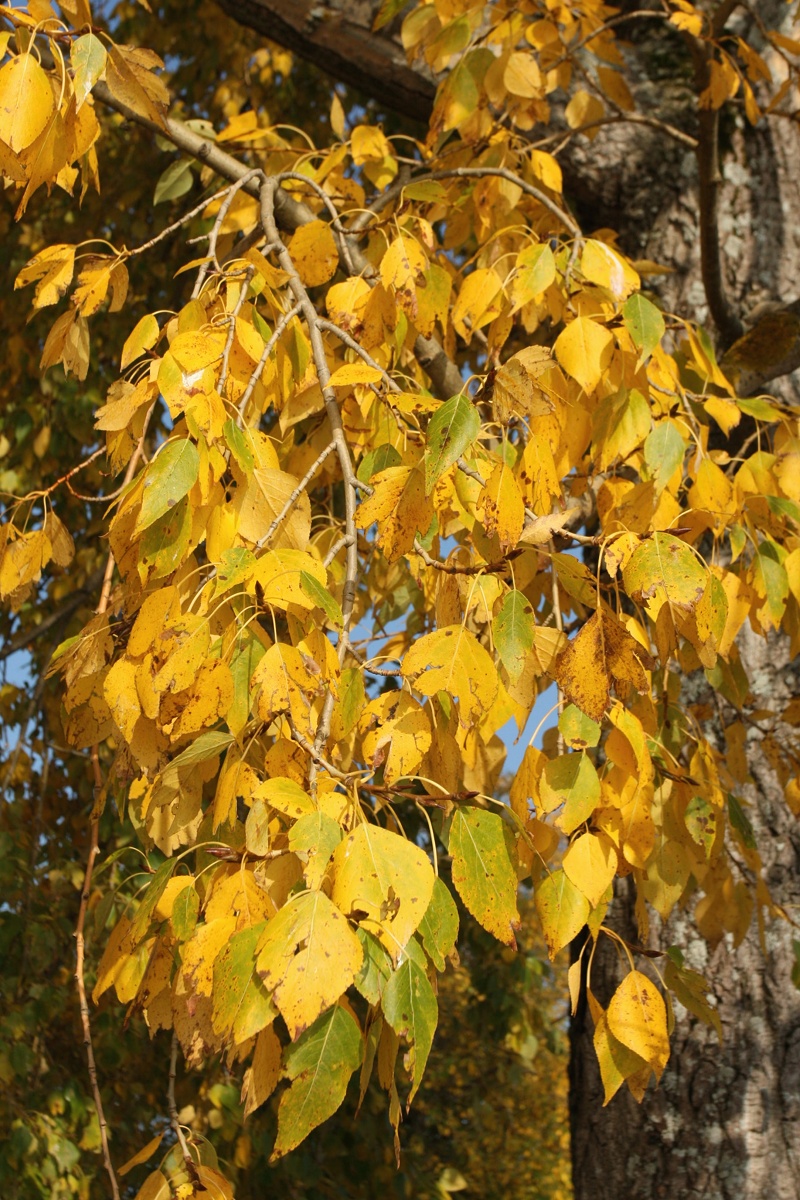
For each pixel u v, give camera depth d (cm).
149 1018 144
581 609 166
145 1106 395
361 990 128
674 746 185
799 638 190
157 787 148
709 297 257
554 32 233
